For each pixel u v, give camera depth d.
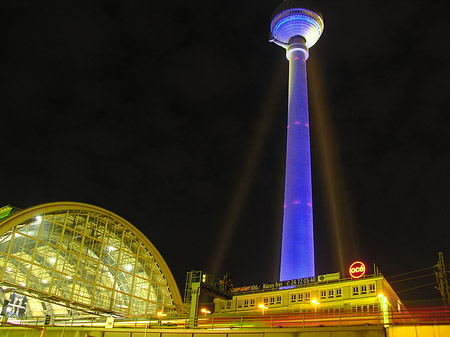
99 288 90.94
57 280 83.75
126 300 95.25
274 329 44.34
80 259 89.00
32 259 80.12
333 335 41.31
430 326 37.66
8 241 78.06
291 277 110.12
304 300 78.25
